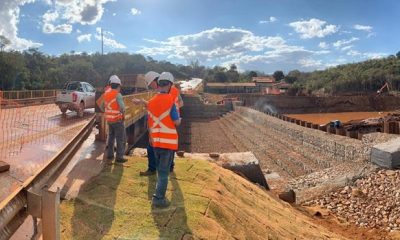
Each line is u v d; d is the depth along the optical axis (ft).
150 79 22.35
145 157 29.68
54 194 11.39
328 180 47.73
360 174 45.68
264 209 25.79
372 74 380.17
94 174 22.77
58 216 11.53
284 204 34.76
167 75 18.38
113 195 19.54
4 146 33.60
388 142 49.37
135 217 17.11
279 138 89.35
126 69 355.15
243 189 27.71
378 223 34.60
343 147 56.54
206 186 22.56
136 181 22.18
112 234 15.55
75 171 23.17
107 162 26.11
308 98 276.62
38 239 13.94
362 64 433.07
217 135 124.57
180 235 15.83
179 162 27.84
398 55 433.89
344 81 383.04
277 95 278.87
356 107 280.72
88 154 28.58
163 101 18.11
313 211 37.70
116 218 16.94
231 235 17.98
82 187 20.16
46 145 34.81
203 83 362.33
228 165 38.34
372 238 31.60
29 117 60.23
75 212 17.13
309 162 63.72
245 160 39.96
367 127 94.32
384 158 45.50
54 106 85.71
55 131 44.70
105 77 279.28
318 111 273.33
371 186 42.19
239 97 264.11
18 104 84.02
